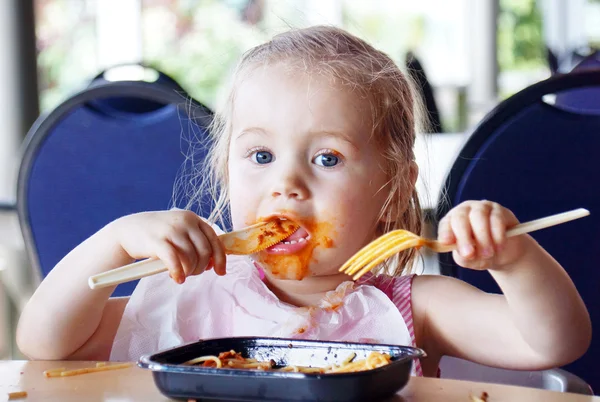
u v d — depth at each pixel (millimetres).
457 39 8242
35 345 1202
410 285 1333
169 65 6164
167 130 1952
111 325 1276
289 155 1205
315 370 900
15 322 3207
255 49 1365
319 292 1305
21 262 3186
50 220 2043
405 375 860
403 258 1479
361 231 1237
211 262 1085
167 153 1966
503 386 901
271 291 1312
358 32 1758
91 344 1254
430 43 8242
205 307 1300
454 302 1294
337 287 1281
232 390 815
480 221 913
